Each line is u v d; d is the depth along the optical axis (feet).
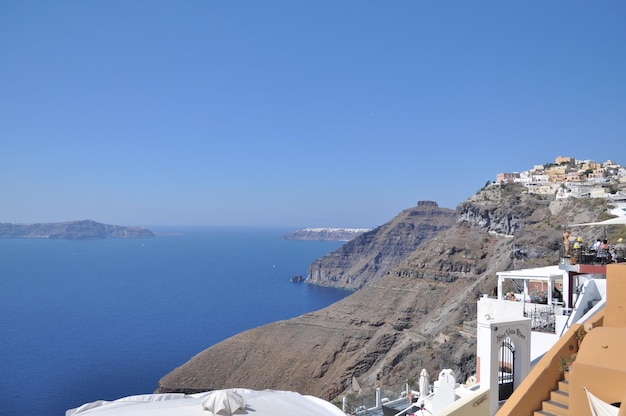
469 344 354.33
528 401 53.83
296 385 517.55
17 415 457.68
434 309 568.41
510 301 94.22
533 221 583.17
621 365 45.37
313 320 597.93
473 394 61.67
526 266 467.52
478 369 75.20
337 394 476.54
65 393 531.50
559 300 97.35
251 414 48.14
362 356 511.81
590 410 46.26
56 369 636.07
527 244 488.85
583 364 47.42
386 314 581.94
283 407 52.37
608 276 59.98
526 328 67.41
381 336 525.34
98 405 53.01
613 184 531.50
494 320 67.00
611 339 48.39
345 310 619.26
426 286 609.01
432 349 410.93
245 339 575.38
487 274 517.14
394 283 646.74
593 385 46.57
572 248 94.27
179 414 47.52
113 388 554.87
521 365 66.85
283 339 572.51
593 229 351.87
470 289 515.50
